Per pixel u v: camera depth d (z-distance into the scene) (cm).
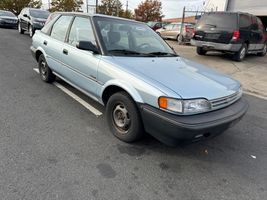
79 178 263
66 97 488
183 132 270
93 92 384
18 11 3916
